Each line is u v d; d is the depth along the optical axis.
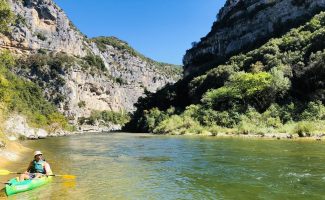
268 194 13.48
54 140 58.94
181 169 19.97
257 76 69.19
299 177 16.42
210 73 100.12
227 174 17.86
